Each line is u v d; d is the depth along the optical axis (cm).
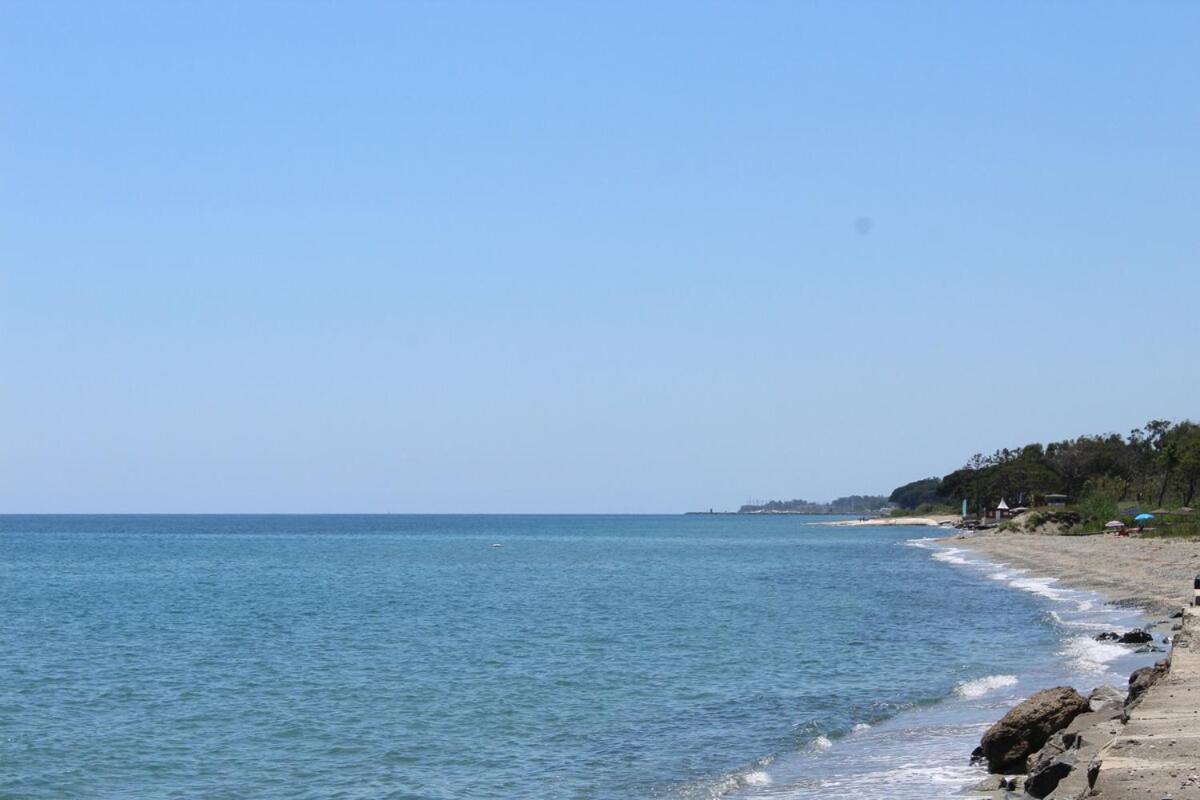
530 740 2620
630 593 7525
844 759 2269
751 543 18438
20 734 2755
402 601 7044
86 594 8012
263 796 2148
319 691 3378
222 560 13475
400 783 2230
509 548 17038
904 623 5138
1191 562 7138
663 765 2328
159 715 3005
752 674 3572
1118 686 2900
